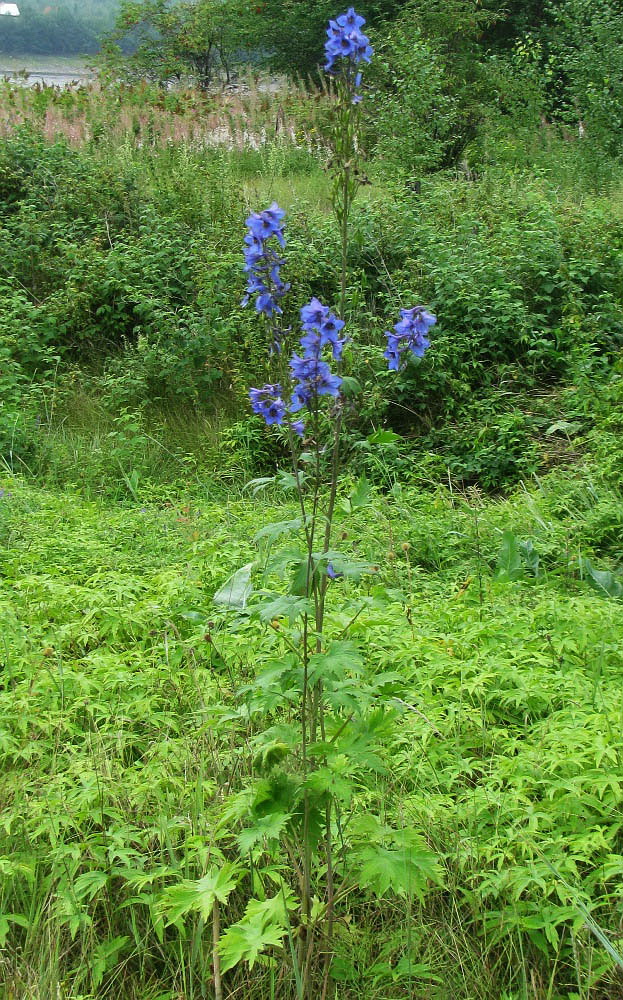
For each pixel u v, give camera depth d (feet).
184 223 40.14
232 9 86.48
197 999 9.10
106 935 9.64
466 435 29.19
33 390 32.58
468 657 14.25
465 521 22.49
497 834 9.85
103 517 23.24
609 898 9.45
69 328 36.60
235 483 29.17
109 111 58.03
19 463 29.48
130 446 30.71
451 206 39.93
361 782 10.77
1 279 36.83
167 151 48.88
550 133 57.82
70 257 37.52
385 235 37.01
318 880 9.59
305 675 8.12
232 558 18.43
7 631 14.70
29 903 9.67
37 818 9.96
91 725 12.61
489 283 33.63
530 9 82.64
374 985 8.87
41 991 8.66
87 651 15.53
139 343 34.01
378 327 32.42
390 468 28.09
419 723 11.71
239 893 9.72
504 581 18.26
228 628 14.24
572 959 8.98
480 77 62.80
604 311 33.81
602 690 12.77
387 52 59.93
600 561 20.62
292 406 8.76
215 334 33.63
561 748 11.23
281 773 8.23
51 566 18.43
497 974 9.07
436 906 9.64
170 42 90.33
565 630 15.16
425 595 17.71
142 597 16.93
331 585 17.21
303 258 34.68
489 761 11.24
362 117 9.17
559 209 40.52
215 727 11.36
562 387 31.17
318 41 83.56
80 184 41.65
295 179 51.96
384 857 8.32
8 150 44.50
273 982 8.73
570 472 25.88
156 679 13.37
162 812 10.22
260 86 84.38
